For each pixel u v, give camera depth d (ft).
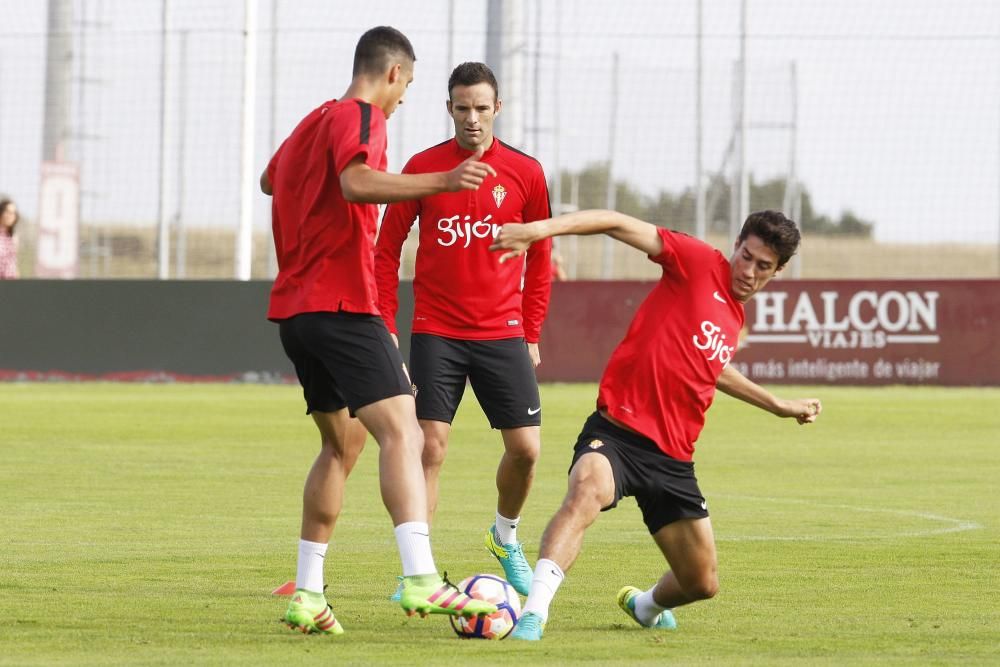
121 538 99.30
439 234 88.33
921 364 266.77
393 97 69.97
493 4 320.91
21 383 273.75
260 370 271.08
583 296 270.87
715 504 122.11
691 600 70.13
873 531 105.50
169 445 170.50
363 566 88.94
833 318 267.39
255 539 99.45
